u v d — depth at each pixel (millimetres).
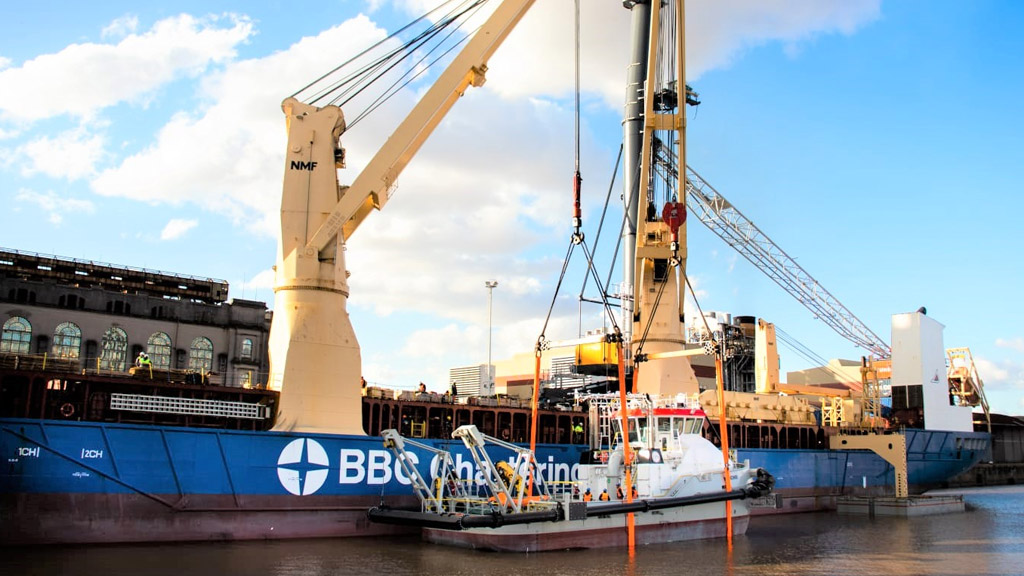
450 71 41000
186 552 32812
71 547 32750
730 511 42969
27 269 61656
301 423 38438
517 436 50906
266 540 36562
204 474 35594
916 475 72938
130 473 34219
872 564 35406
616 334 40031
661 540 40062
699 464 43094
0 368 33969
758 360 74125
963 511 61469
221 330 69562
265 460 36906
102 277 65250
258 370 70500
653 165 58281
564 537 36812
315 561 32094
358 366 40625
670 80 53844
